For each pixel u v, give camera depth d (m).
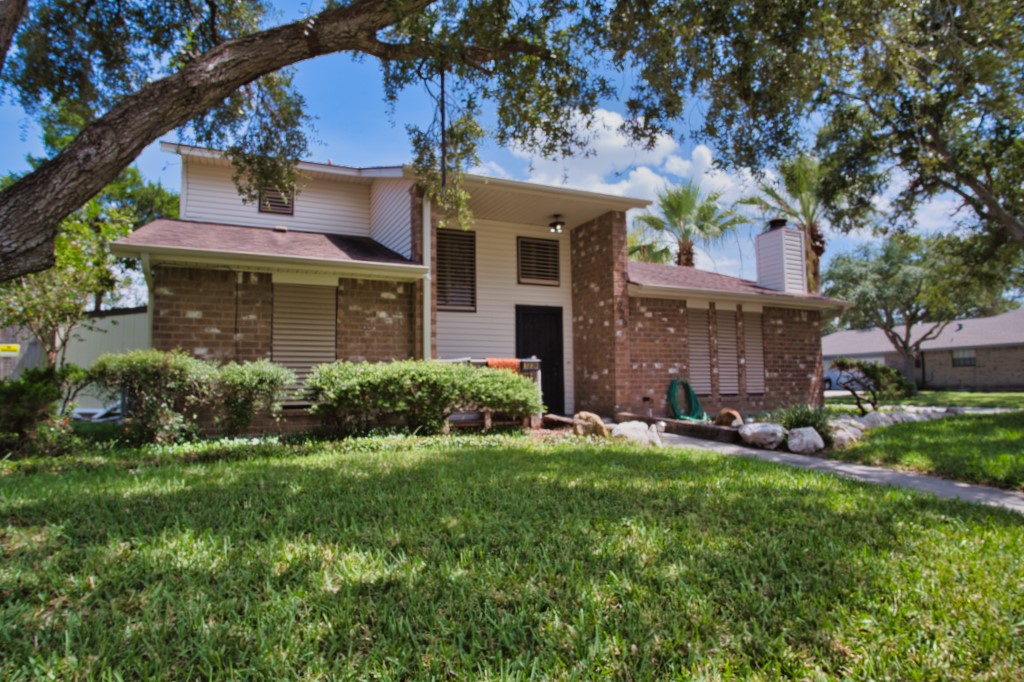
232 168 10.95
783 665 1.79
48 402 6.84
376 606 2.15
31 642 1.89
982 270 14.31
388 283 9.41
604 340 11.21
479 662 1.78
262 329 8.46
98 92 7.04
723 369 12.80
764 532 3.16
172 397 7.29
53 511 3.46
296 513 3.46
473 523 3.27
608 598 2.24
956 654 1.90
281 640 1.89
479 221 11.52
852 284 28.75
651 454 6.32
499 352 11.45
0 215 3.87
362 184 12.04
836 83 7.02
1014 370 26.38
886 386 19.52
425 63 5.53
